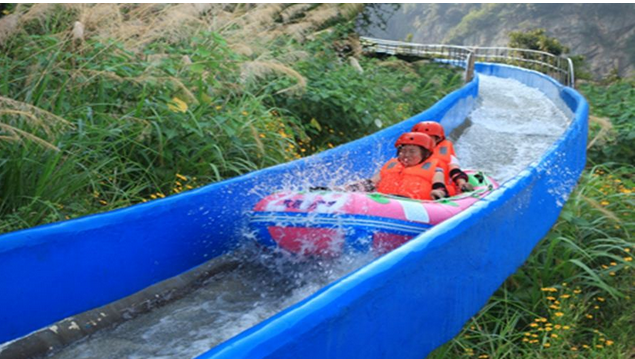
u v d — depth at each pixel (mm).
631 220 7262
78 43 7328
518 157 10477
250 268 5469
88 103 6984
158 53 8625
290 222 5133
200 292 5102
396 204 5184
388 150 8367
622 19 103875
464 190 6156
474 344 4961
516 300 5578
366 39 22438
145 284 4977
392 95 13867
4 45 6895
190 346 4328
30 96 6250
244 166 7301
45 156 6016
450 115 11680
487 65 29516
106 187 6562
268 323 2951
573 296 5605
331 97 10430
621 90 18422
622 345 5078
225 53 8477
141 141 7062
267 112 8688
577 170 8773
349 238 5023
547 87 18844
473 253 4523
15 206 5738
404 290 3713
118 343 4367
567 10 108562
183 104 6980
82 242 4539
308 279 5164
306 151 9789
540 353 4801
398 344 3730
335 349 3197
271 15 11305
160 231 5047
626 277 6105
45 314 4371
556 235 6523
